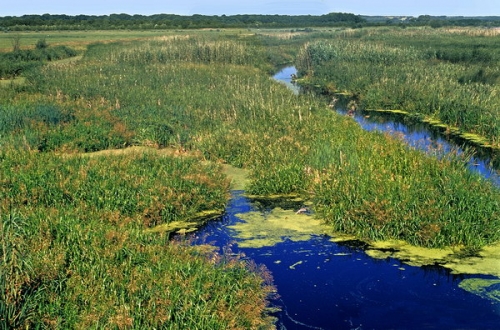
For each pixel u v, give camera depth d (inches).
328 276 362.3
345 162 526.3
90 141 653.9
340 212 436.1
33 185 460.4
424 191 439.8
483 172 577.6
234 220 458.9
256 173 546.3
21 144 604.7
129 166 523.8
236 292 316.8
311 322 311.4
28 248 335.6
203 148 629.9
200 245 396.2
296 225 445.7
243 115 763.4
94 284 311.0
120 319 275.0
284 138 628.4
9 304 270.7
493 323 309.9
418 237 402.3
